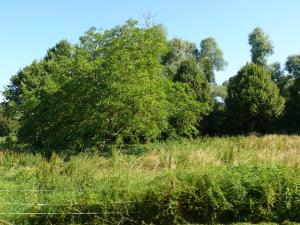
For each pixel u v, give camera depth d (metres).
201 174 11.43
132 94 23.89
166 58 58.00
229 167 12.60
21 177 14.58
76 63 25.69
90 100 24.48
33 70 48.75
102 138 23.91
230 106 44.84
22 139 29.59
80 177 13.10
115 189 11.15
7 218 10.71
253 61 66.38
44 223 10.80
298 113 45.44
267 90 43.97
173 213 10.82
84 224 10.74
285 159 15.68
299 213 11.05
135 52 25.45
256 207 11.03
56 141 25.08
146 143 25.66
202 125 44.38
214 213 10.93
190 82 45.34
